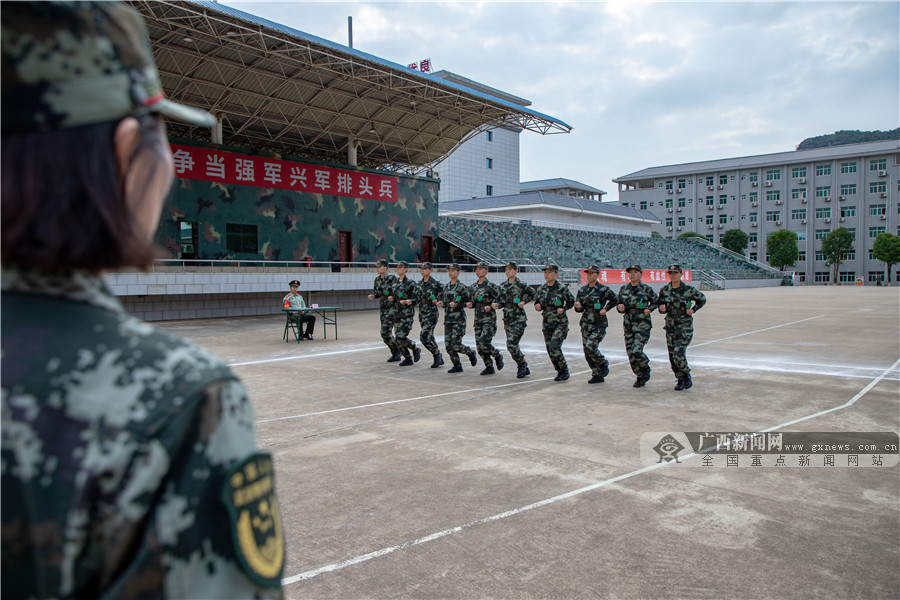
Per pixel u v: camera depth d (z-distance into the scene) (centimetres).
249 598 74
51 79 69
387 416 659
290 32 1689
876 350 1160
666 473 465
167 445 67
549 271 861
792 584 300
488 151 4925
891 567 317
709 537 353
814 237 6756
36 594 65
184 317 1939
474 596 292
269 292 2128
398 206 2762
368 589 299
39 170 69
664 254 4738
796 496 417
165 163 81
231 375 78
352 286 2323
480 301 914
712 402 720
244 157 2184
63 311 73
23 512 65
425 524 373
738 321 1809
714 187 7288
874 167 6488
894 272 6366
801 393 770
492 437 569
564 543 347
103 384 69
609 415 655
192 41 1725
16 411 67
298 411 685
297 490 434
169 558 66
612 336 1454
